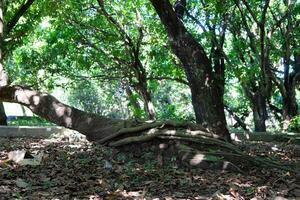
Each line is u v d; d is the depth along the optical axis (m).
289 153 11.61
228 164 7.36
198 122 9.95
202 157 7.48
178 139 7.89
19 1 17.25
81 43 17.91
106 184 5.95
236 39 16.11
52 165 7.36
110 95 29.86
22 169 6.84
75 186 5.75
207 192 5.84
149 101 17.83
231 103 25.16
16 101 10.00
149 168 7.32
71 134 13.50
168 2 9.88
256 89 18.66
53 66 18.78
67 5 16.39
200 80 9.85
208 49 16.11
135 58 17.58
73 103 33.88
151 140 8.09
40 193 5.34
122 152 8.28
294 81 19.06
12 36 17.19
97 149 8.58
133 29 17.92
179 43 9.94
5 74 10.36
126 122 8.77
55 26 17.53
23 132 14.18
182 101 27.67
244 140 15.74
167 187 6.03
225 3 13.43
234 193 5.68
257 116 18.84
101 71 20.75
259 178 6.91
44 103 9.71
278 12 17.70
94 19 17.91
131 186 5.99
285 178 6.96
